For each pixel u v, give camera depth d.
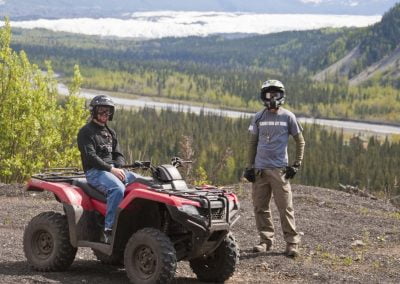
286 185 8.76
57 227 7.30
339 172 125.00
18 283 6.78
